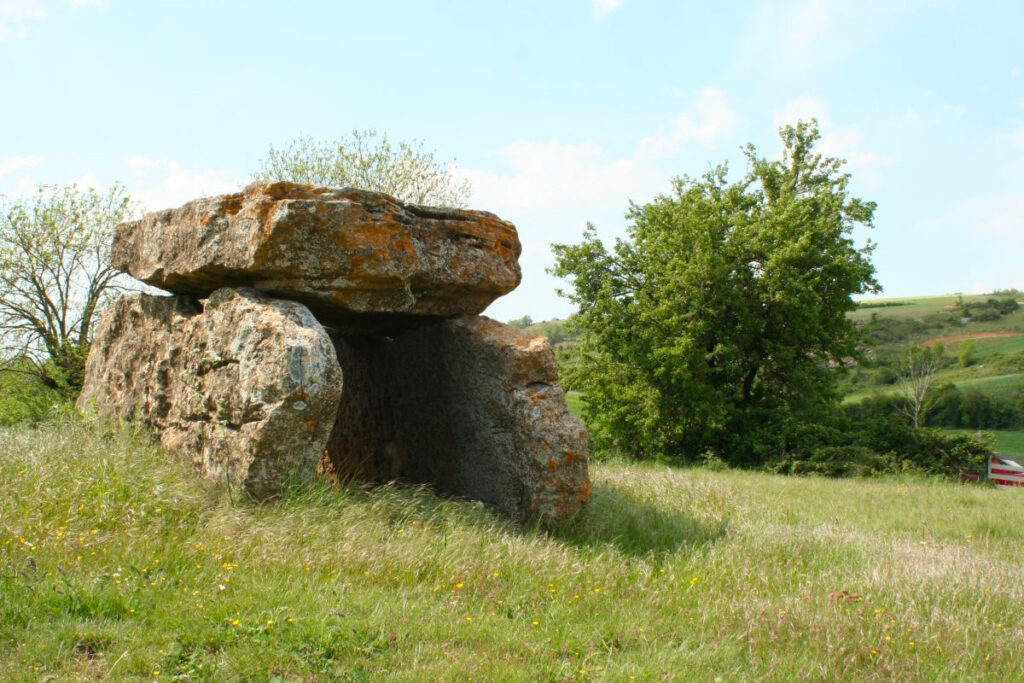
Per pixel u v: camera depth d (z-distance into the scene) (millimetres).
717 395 23297
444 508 7594
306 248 7758
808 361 24609
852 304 25031
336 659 4480
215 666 4254
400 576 5863
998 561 7348
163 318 9305
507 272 9117
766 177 27672
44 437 7887
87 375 10891
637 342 23250
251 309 7754
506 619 5328
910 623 5398
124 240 9805
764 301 24266
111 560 5574
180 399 8461
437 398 9602
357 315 9250
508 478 8438
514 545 6750
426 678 4293
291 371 7113
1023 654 5066
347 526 6570
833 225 24344
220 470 7492
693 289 23500
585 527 7930
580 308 25406
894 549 7672
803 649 5000
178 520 6500
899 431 22000
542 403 8258
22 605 4691
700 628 5367
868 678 4629
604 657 4836
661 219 25562
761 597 6055
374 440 10812
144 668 4234
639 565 6836
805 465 20203
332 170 24438
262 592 5266
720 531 8281
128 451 7781
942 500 12156
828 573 6633
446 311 9141
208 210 8227
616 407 23672
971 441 21453
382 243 8023
